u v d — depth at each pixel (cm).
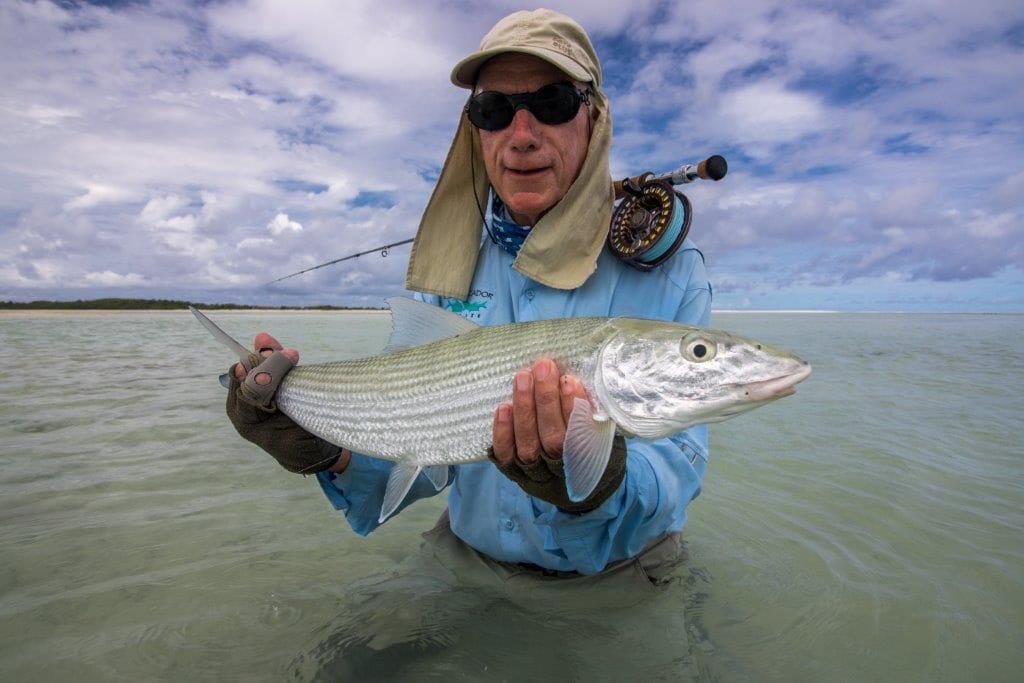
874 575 79
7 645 63
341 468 75
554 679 58
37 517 97
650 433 58
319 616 69
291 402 71
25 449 136
